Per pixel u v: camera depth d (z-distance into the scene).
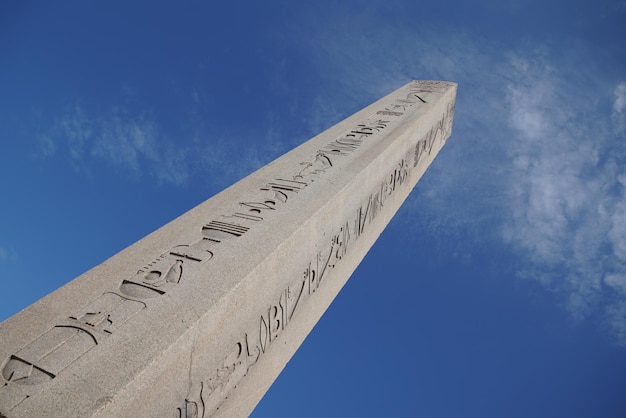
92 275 4.79
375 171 7.88
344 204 6.95
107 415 3.57
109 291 4.62
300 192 6.65
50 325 4.17
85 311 4.36
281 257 5.51
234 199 6.37
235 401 5.11
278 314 5.67
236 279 4.86
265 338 5.48
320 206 6.30
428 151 11.09
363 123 9.53
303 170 7.35
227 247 5.35
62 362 3.80
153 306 4.44
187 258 5.14
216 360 4.67
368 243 8.35
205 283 4.78
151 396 3.94
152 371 3.92
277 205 6.30
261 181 6.91
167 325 4.25
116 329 4.16
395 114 10.12
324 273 6.75
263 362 5.55
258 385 5.51
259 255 5.24
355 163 7.62
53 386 3.61
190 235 5.57
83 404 3.52
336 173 7.27
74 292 4.55
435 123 11.11
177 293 4.62
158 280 4.79
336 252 7.01
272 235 5.61
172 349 4.10
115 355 3.92
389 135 8.87
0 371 3.68
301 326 6.38
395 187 9.15
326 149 8.15
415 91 11.73
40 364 3.77
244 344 5.08
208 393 4.61
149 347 4.02
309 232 6.07
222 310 4.64
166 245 5.36
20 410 3.41
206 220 5.87
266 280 5.29
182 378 4.25
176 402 4.21
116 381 3.71
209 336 4.52
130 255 5.14
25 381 3.62
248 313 5.07
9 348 3.89
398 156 8.91
